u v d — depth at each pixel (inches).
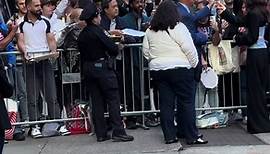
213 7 293.4
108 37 273.1
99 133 283.0
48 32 290.5
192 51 261.1
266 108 291.1
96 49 273.6
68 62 301.9
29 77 296.4
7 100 292.7
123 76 304.5
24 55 288.2
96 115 282.2
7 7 387.2
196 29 278.4
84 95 305.7
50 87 297.9
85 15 271.7
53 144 283.0
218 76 307.9
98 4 306.7
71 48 299.4
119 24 305.7
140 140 281.0
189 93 267.7
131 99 307.0
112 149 267.3
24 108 299.3
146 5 361.7
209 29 303.4
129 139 279.9
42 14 312.5
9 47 296.2
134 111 305.3
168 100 269.4
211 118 305.7
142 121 307.9
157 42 265.0
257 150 259.4
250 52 287.6
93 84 280.1
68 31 297.1
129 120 308.8
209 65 302.5
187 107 269.0
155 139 281.6
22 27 288.5
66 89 305.4
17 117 297.0
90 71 275.6
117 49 275.4
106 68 275.7
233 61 305.4
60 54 300.2
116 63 304.0
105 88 276.7
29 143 286.7
